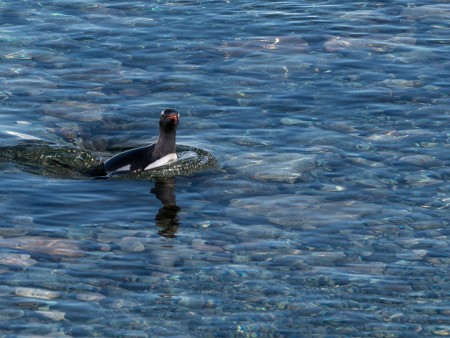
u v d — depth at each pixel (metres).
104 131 21.50
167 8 29.11
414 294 15.13
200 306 14.73
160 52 25.91
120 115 22.30
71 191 18.62
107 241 16.62
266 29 27.55
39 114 22.11
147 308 14.64
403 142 20.88
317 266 15.92
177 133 21.33
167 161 19.73
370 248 16.53
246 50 26.09
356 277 15.59
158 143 19.84
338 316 14.52
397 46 26.36
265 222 17.44
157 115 22.34
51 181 19.03
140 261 15.98
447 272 15.78
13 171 19.34
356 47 26.30
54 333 13.91
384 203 18.19
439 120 21.98
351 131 21.50
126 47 26.17
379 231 17.11
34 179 19.06
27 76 24.19
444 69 24.84
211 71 24.78
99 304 14.70
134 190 18.75
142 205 18.11
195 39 26.81
